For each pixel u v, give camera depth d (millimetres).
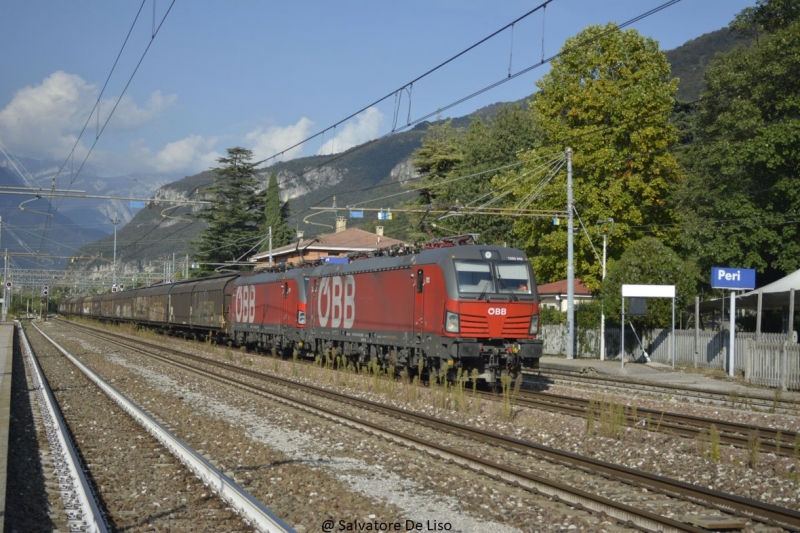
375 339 24188
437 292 20625
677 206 48625
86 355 34094
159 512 8602
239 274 41875
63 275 97375
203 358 32281
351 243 68625
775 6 40281
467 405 17297
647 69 38969
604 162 38000
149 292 58781
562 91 39781
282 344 33094
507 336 20375
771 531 7812
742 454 11789
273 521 7504
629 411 16406
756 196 37938
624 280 32375
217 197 69000
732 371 26312
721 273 26078
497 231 59312
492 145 64188
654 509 8688
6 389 19062
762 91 36875
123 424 14922
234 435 13539
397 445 12484
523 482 9711
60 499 9258
